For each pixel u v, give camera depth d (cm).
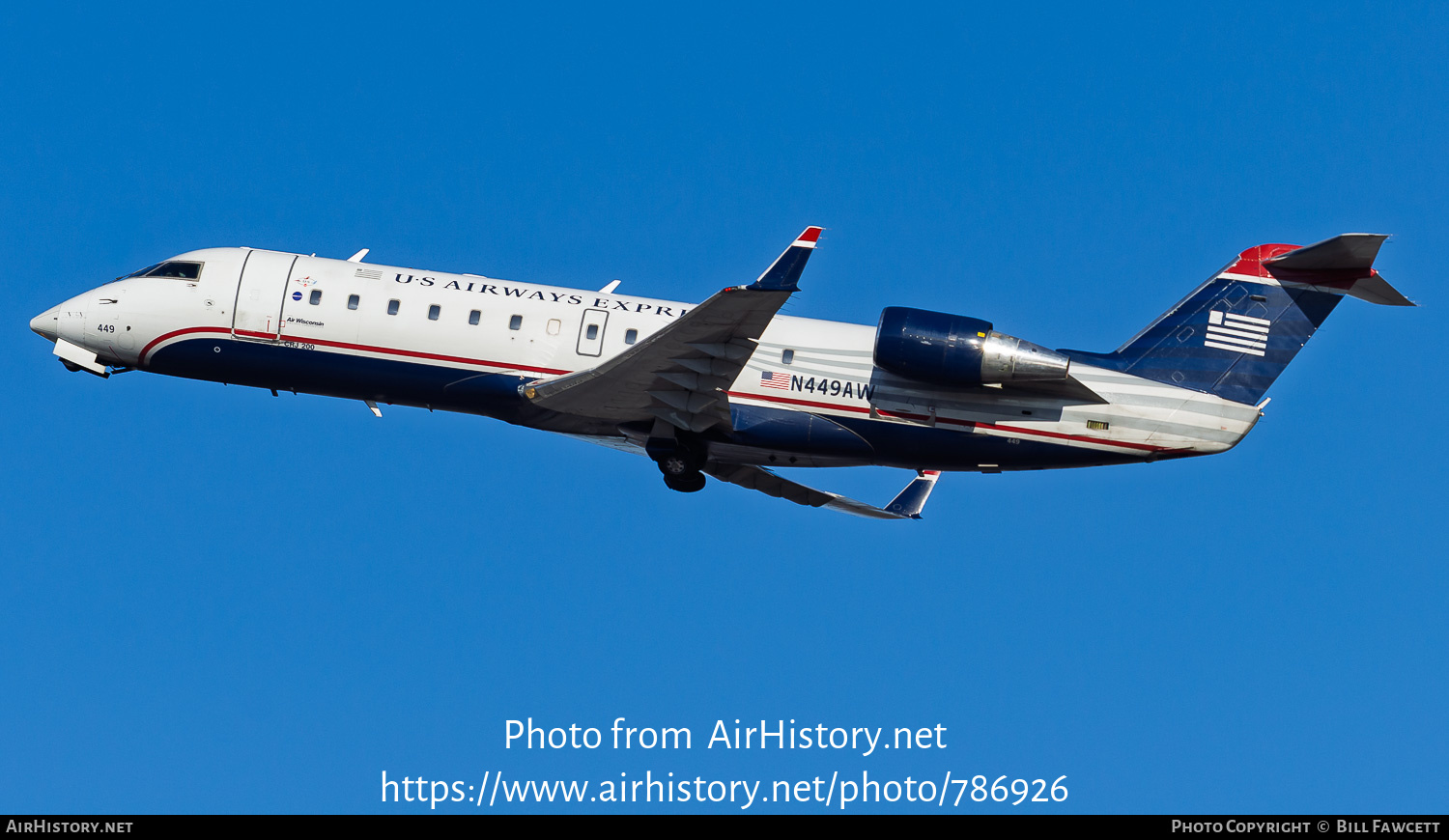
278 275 9056
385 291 8944
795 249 7944
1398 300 8494
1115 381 8694
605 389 8319
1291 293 8700
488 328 8800
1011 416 8619
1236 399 8706
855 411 8669
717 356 7875
